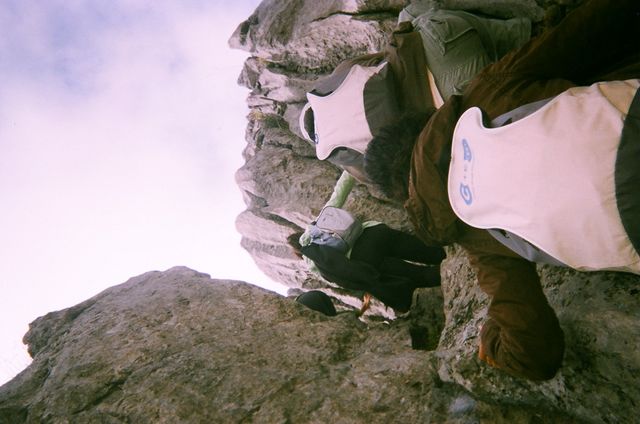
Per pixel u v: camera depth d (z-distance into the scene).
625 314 1.58
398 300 3.33
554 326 1.47
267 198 5.51
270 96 6.09
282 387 2.50
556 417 1.84
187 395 2.52
